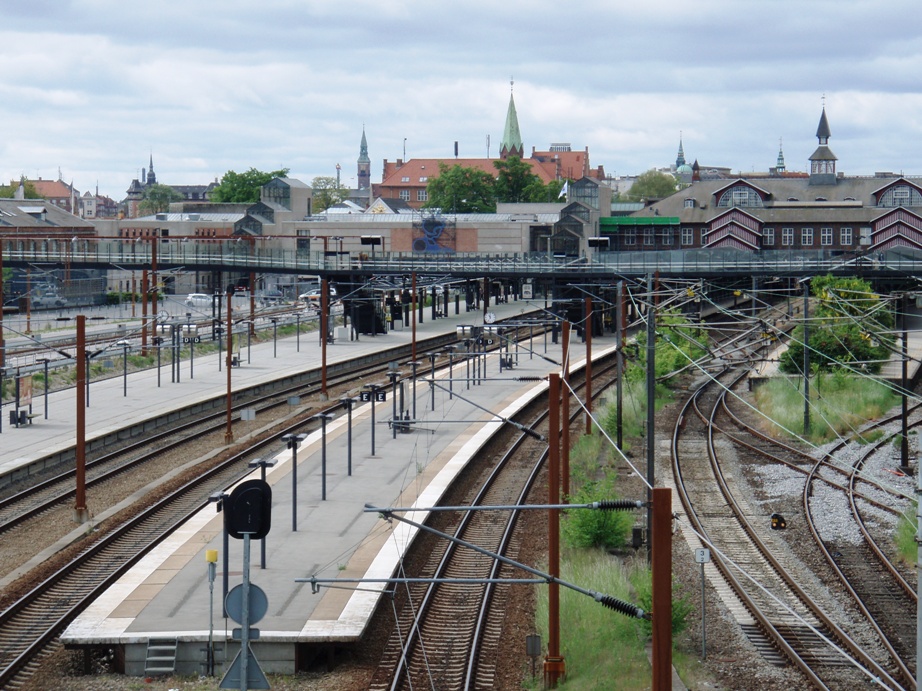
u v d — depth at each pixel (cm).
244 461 6950
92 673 3634
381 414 8538
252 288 14175
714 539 5144
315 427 8050
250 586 2797
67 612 4047
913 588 4278
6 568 4719
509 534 5250
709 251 13100
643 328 10756
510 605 4212
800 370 9319
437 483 6038
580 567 4519
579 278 13725
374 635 3891
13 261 13262
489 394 9688
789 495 5975
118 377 10775
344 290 14662
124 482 6456
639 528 4962
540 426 8388
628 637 3781
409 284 14088
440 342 14800
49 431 7638
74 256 13600
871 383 8875
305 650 3669
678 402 9481
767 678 3450
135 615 3856
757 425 8294
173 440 7831
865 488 6034
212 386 10100
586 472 6700
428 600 4188
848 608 4119
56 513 5669
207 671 3606
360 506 5512
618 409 7319
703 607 3716
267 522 2781
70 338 12556
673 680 3372
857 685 3375
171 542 4844
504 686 3481
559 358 12306
